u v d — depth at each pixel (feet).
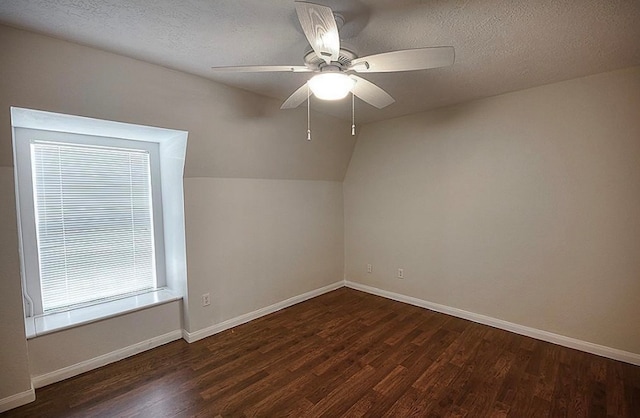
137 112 7.10
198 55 6.48
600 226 7.86
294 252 12.03
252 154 9.92
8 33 5.32
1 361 6.06
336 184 13.73
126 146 9.27
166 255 10.07
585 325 8.18
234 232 10.05
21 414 6.03
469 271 10.24
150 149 9.78
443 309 10.96
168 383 7.01
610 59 6.84
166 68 7.07
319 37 4.21
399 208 12.01
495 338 9.02
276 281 11.41
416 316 10.68
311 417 5.96
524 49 6.32
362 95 6.37
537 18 5.17
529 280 9.03
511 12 4.99
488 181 9.65
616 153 7.57
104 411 6.13
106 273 9.02
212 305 9.52
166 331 8.91
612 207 7.68
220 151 9.08
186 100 7.66
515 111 9.00
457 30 5.57
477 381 7.02
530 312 9.06
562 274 8.47
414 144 11.38
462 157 10.18
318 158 12.14
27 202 7.73
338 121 11.83
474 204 10.00
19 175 7.60
